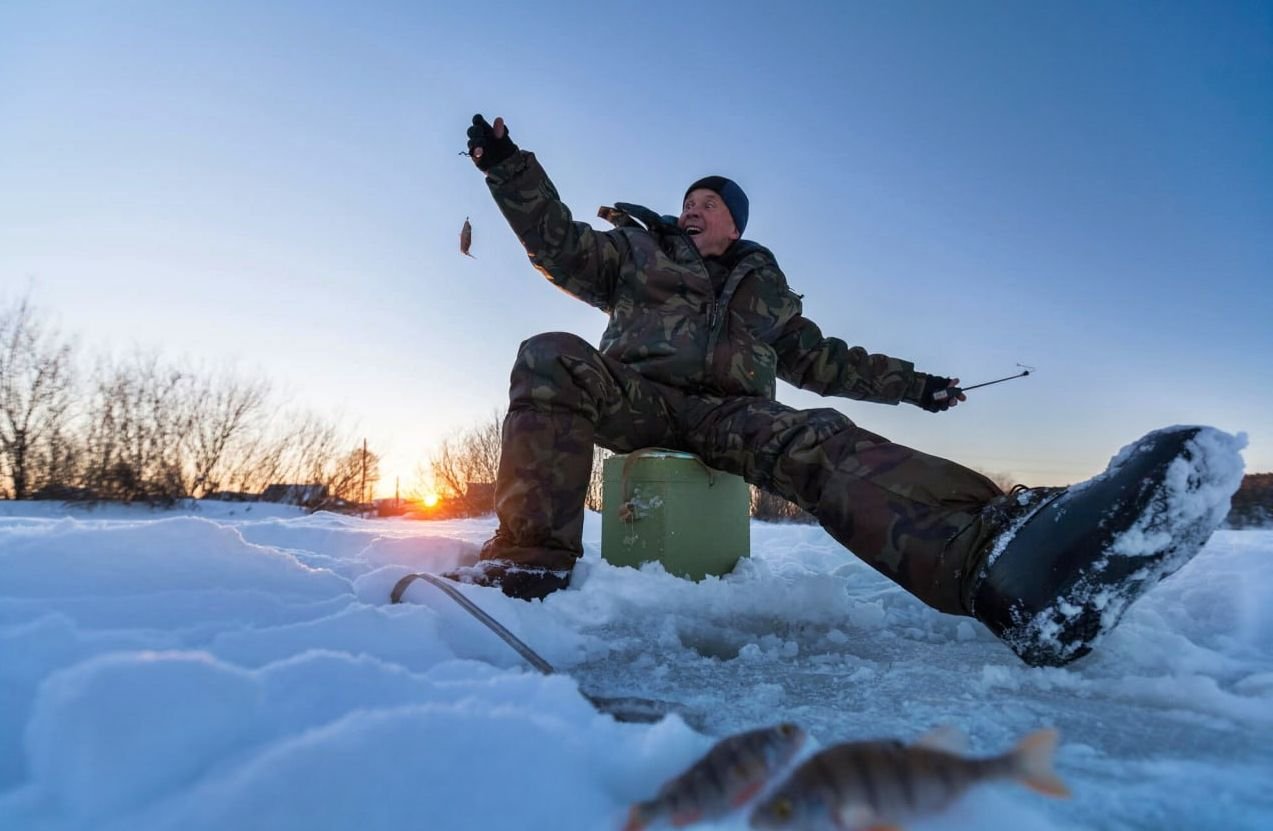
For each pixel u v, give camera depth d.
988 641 2.23
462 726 1.01
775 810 0.76
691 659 1.94
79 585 1.82
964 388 3.63
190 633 1.54
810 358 3.56
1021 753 0.84
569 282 3.06
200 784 0.90
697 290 3.01
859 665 1.88
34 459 12.45
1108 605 1.62
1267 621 2.16
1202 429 1.59
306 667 1.24
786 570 3.47
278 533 3.47
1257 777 1.13
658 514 2.81
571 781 0.95
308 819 0.83
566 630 2.04
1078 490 1.69
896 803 0.78
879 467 2.11
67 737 0.92
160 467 13.12
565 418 2.58
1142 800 1.05
